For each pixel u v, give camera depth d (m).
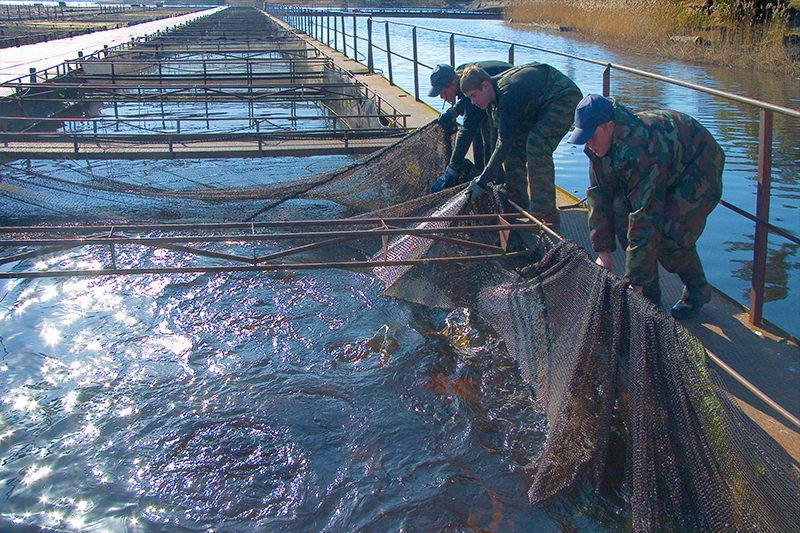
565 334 3.32
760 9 23.47
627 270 3.30
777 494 2.23
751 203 7.11
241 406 3.53
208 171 8.68
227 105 15.98
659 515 2.50
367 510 2.79
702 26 25.97
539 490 2.81
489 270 4.64
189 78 16.77
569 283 3.41
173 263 5.53
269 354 4.07
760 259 3.69
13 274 3.76
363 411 3.49
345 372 3.88
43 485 2.93
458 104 6.02
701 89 3.79
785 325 4.17
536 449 3.18
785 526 2.17
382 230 3.99
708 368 2.51
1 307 4.66
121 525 2.71
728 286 4.91
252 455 3.14
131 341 4.22
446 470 3.04
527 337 3.77
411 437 3.28
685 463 2.49
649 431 2.59
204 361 3.99
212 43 26.08
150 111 15.33
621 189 3.58
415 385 3.73
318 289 5.06
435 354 4.08
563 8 39.91
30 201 6.49
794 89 15.80
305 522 2.73
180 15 66.06
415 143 6.27
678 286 4.41
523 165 5.36
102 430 3.32
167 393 3.64
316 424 3.37
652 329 2.70
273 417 3.42
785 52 20.03
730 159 9.09
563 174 8.73
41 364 3.92
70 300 4.80
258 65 21.83
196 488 2.93
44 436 3.27
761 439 2.53
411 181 6.41
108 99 11.55
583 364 2.99
